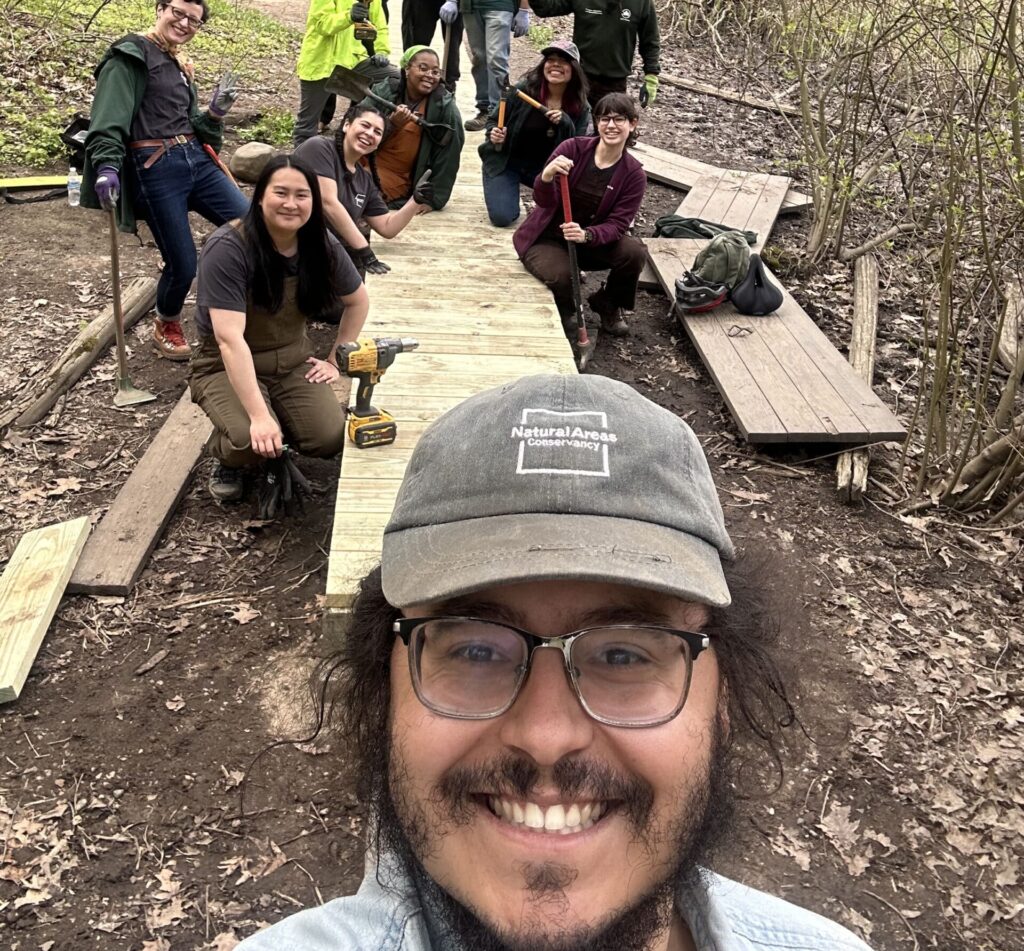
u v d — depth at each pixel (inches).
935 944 108.4
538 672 38.9
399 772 40.1
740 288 238.5
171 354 215.8
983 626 157.3
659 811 39.4
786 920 45.8
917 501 187.3
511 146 261.1
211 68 385.7
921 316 253.9
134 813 117.3
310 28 285.9
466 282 234.4
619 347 238.8
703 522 41.4
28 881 108.3
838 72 287.4
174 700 133.3
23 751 124.3
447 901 39.4
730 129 386.0
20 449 183.2
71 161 193.9
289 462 169.5
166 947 102.7
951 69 220.1
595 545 38.5
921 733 135.3
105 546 156.9
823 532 177.6
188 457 180.4
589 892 38.2
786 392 206.1
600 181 223.9
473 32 319.3
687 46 478.6
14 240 256.7
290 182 147.9
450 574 38.7
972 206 210.7
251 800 119.7
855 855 117.6
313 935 39.2
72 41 368.8
